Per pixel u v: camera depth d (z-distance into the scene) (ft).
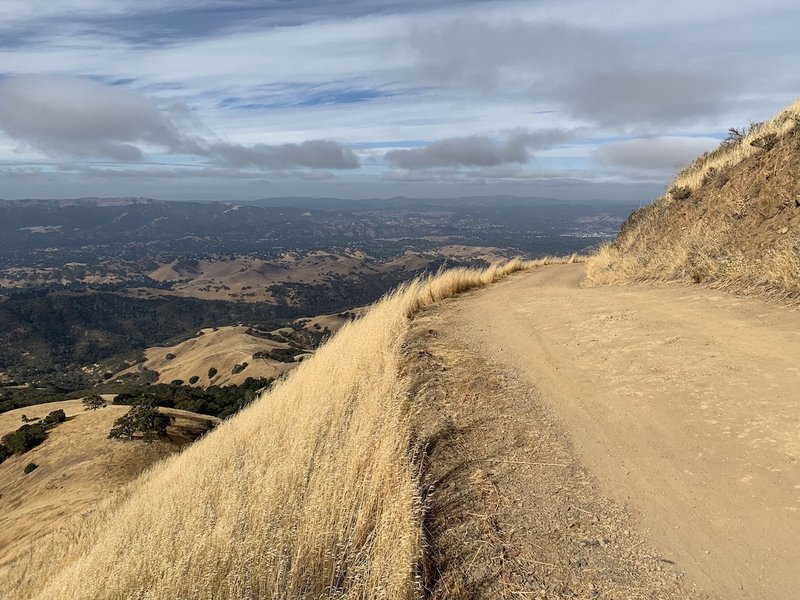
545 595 8.26
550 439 13.25
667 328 20.62
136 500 26.78
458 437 14.21
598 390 15.72
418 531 9.96
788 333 16.98
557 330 24.00
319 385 20.67
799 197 24.68
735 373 14.71
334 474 12.41
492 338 24.20
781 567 7.77
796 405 12.14
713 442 11.53
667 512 9.61
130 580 11.62
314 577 10.26
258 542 10.49
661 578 8.08
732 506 9.36
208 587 10.19
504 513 10.60
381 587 8.80
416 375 19.34
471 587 8.84
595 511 10.08
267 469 13.93
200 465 20.01
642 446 12.06
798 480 9.59
